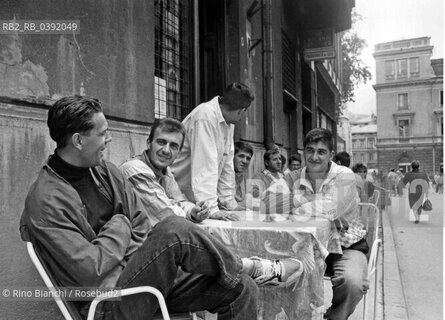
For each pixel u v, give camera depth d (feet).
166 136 7.24
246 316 5.45
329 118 63.62
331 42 39.68
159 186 7.08
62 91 8.26
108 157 9.74
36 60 7.60
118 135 10.16
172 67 15.02
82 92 8.90
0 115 6.81
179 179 9.13
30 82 7.44
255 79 23.07
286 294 6.42
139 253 5.04
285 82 33.01
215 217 7.68
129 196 5.87
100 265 4.70
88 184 5.42
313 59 40.32
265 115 24.56
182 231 5.04
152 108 12.00
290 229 6.31
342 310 7.14
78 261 4.55
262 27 24.31
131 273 4.94
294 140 36.60
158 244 4.98
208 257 5.08
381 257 17.19
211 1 18.86
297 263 6.05
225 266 5.14
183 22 15.89
